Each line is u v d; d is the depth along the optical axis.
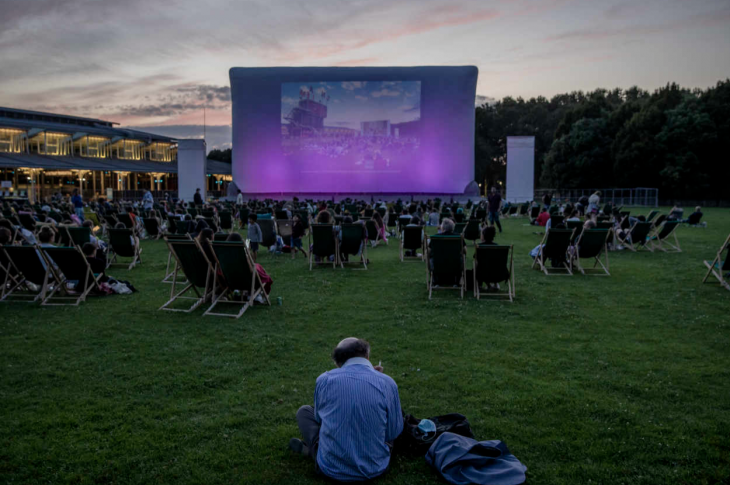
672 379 3.71
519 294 6.73
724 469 2.55
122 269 8.79
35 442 2.83
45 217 13.08
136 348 4.47
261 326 5.21
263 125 32.59
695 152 37.16
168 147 51.50
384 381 2.49
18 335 4.84
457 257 6.48
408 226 9.67
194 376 3.81
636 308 5.90
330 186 32.81
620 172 39.34
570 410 3.21
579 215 12.60
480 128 60.44
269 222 10.91
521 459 2.66
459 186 32.53
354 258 10.46
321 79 31.91
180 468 2.59
